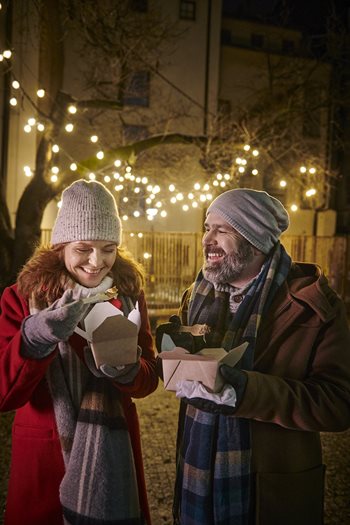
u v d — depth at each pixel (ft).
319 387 5.29
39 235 27.86
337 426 5.24
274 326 5.64
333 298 5.88
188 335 5.62
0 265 26.48
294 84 44.06
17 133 43.75
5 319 5.82
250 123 41.65
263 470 5.42
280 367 5.55
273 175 61.82
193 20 61.00
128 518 5.50
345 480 12.50
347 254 40.65
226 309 6.18
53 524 5.69
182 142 33.53
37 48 35.09
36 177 27.66
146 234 34.60
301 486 5.49
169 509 10.75
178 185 52.21
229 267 5.92
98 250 5.83
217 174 29.35
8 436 14.71
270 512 5.33
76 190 5.86
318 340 5.63
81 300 4.81
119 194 28.50
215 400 4.79
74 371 5.74
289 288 5.83
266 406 5.01
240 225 5.88
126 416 6.25
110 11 26.58
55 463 5.72
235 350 5.00
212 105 62.64
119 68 32.04
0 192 28.37
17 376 5.09
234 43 68.54
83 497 5.40
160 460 13.35
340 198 73.92
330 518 10.66
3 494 11.05
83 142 53.67
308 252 39.75
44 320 4.76
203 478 5.41
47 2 24.79
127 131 58.85
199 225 58.34
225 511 5.26
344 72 44.96
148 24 39.45
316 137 63.10
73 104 26.81
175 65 60.75
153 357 6.64
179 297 35.73
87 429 5.55
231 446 5.39
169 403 18.52
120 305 6.23
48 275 5.72
